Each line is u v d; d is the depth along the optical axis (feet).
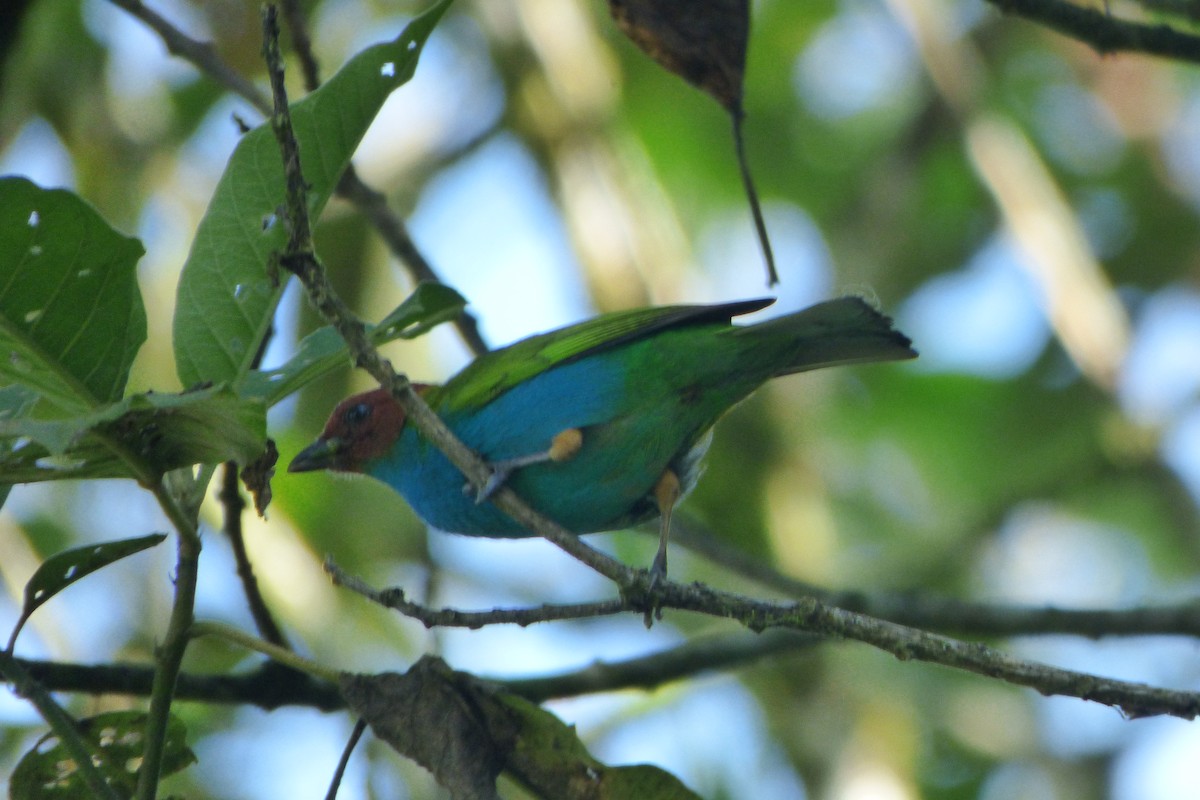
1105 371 47.34
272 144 21.11
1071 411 58.03
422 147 50.47
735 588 44.39
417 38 20.71
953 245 59.06
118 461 18.28
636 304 41.75
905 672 44.45
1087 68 58.90
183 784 36.06
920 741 44.68
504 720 20.70
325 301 19.43
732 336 26.08
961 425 58.90
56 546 41.63
